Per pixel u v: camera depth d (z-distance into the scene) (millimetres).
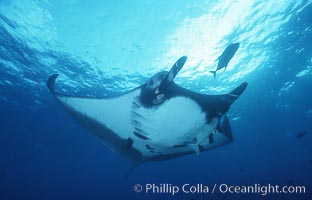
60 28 8734
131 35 9047
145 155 4500
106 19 8398
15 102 14148
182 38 9375
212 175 58781
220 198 24859
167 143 4062
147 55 9953
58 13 8125
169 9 8289
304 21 9758
